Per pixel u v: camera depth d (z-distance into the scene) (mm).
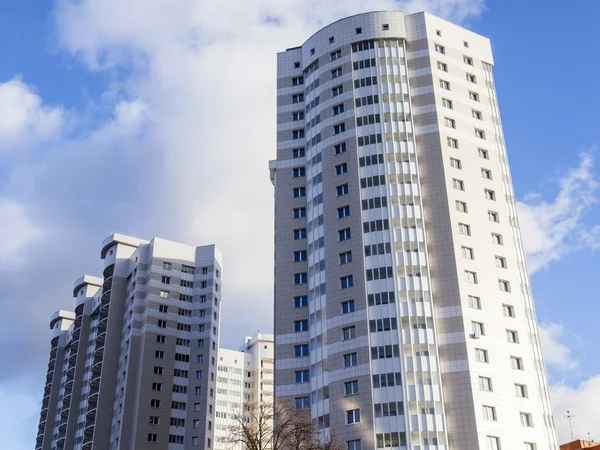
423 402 73125
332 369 78125
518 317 81375
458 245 81938
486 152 91312
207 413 134625
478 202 86562
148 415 129250
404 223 83250
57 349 177500
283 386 81688
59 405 168625
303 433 67688
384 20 96500
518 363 78625
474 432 71438
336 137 91188
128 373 133625
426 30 95688
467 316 77875
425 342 76375
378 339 77062
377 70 93438
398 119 89938
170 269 145000
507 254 85000
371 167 87250
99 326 150125
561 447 117500
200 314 144000
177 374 136500
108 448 132875
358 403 74562
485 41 100625
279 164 95938
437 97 91250
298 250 89438
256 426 71250
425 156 87688
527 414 75875
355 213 85062
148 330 136625
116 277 148625
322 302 82875
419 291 79125
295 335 84188
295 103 99562
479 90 95875
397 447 71125
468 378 74062
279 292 87250
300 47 103312
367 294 79812
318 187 90250
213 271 147875
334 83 94938
